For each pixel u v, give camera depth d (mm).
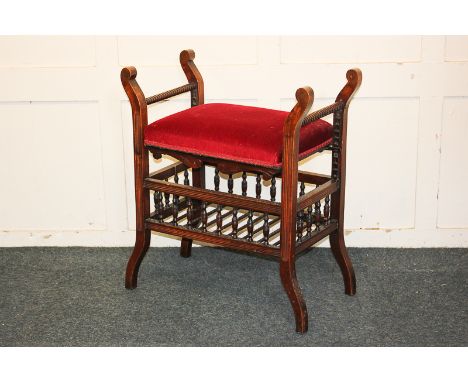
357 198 3682
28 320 3088
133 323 3064
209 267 3551
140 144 3072
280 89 3527
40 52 3506
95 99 3566
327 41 3461
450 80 3490
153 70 3523
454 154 3598
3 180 3693
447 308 3160
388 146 3598
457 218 3695
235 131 2850
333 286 3359
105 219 3752
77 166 3676
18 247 3762
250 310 3164
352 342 2914
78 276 3469
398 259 3605
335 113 3014
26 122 3607
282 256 2889
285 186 2781
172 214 3287
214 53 3500
